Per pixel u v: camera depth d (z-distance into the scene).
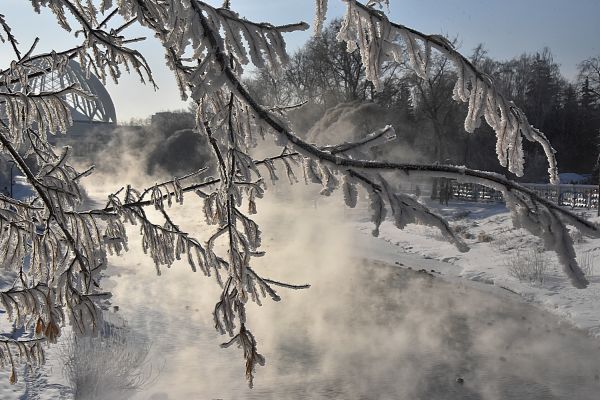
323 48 35.72
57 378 7.38
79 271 2.58
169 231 3.31
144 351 8.61
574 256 1.92
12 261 3.18
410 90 40.94
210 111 2.59
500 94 2.06
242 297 2.40
